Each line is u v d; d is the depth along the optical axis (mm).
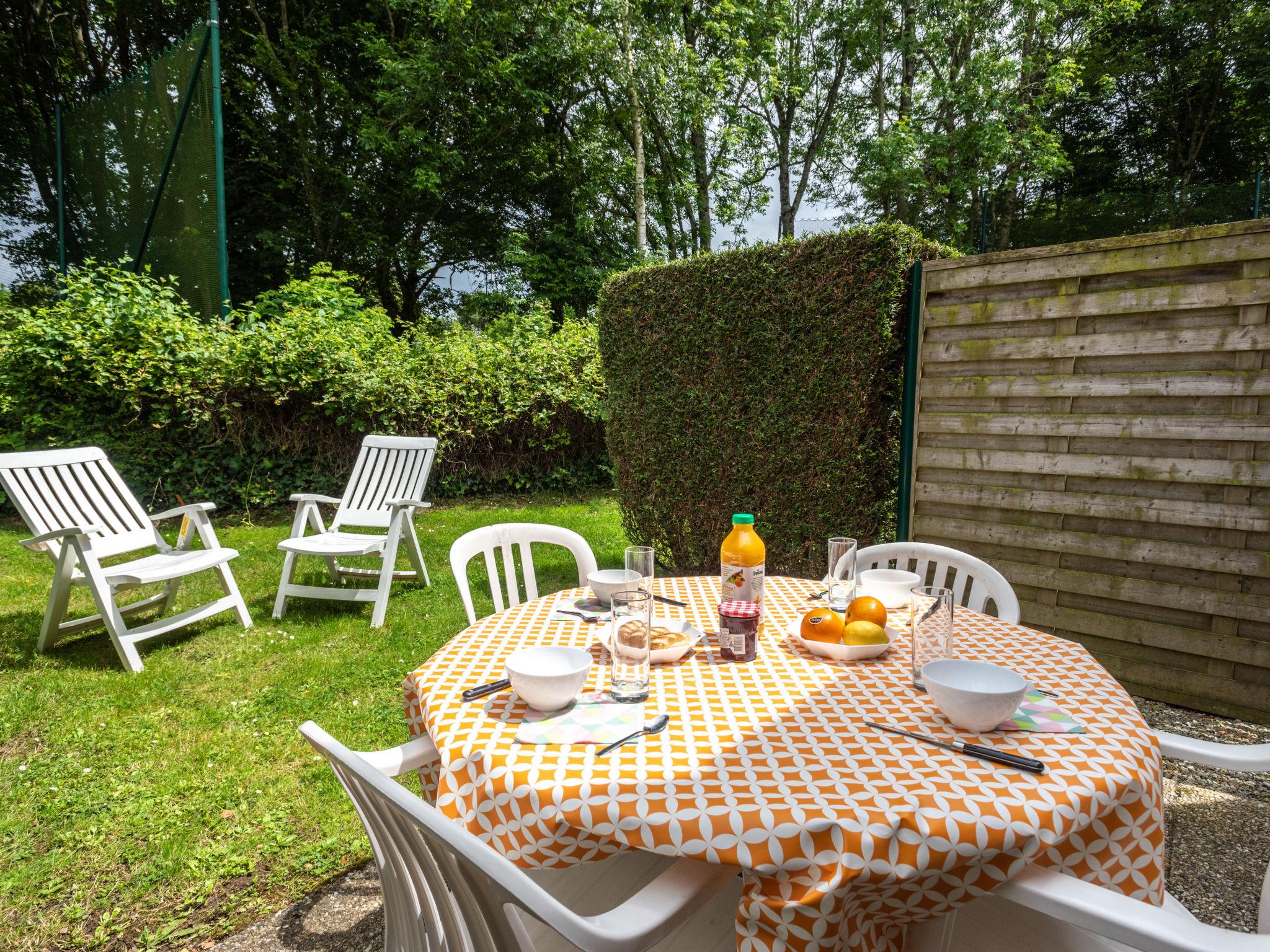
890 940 997
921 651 1348
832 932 870
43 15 13680
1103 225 15062
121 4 13758
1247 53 16156
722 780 990
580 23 13438
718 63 14344
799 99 18359
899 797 939
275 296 8297
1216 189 13570
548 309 10266
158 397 6480
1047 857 1005
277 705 2943
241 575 4918
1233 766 1304
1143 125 18562
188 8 14008
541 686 1183
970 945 1129
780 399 4016
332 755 875
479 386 8039
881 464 3738
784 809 913
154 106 7879
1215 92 17344
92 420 6387
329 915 1803
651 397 4695
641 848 910
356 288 14664
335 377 7051
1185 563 2902
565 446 8664
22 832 2105
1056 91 15016
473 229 16125
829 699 1279
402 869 959
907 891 896
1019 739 1104
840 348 3732
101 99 8961
